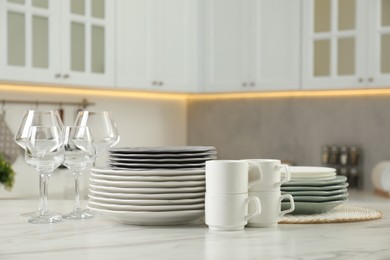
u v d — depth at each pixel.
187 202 1.40
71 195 3.92
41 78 3.46
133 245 1.21
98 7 3.81
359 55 3.91
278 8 4.19
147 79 4.12
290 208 1.52
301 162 4.55
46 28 3.51
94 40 3.79
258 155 4.72
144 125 4.71
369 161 4.30
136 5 4.05
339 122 4.41
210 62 4.41
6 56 3.28
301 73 4.11
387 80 3.84
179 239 1.27
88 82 3.74
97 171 1.49
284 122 4.62
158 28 4.20
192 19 4.40
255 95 4.73
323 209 1.56
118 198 1.43
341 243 1.23
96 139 1.68
